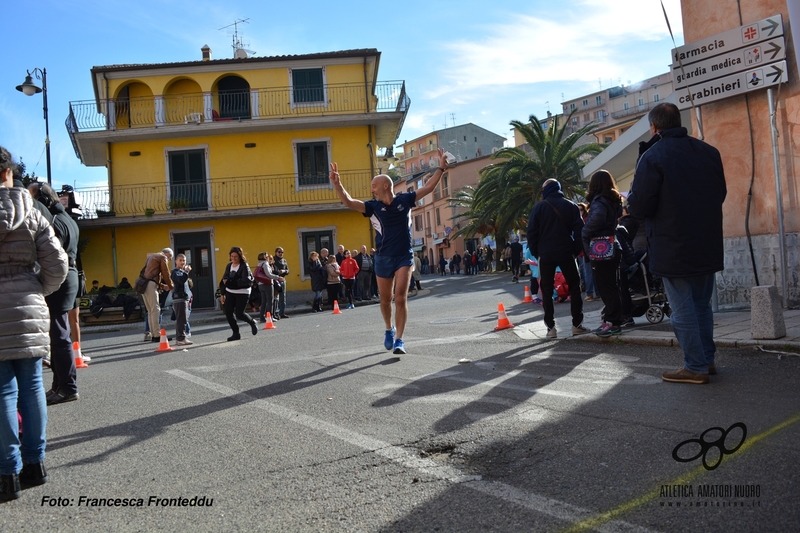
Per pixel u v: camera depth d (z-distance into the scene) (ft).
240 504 10.55
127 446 14.52
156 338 44.96
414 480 11.02
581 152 112.37
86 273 90.79
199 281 91.81
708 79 28.48
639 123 57.26
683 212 15.65
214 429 15.44
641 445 11.68
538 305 44.16
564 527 8.77
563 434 12.77
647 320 27.02
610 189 23.06
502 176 109.81
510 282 91.20
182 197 92.07
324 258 87.15
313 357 26.63
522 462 11.46
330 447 13.19
